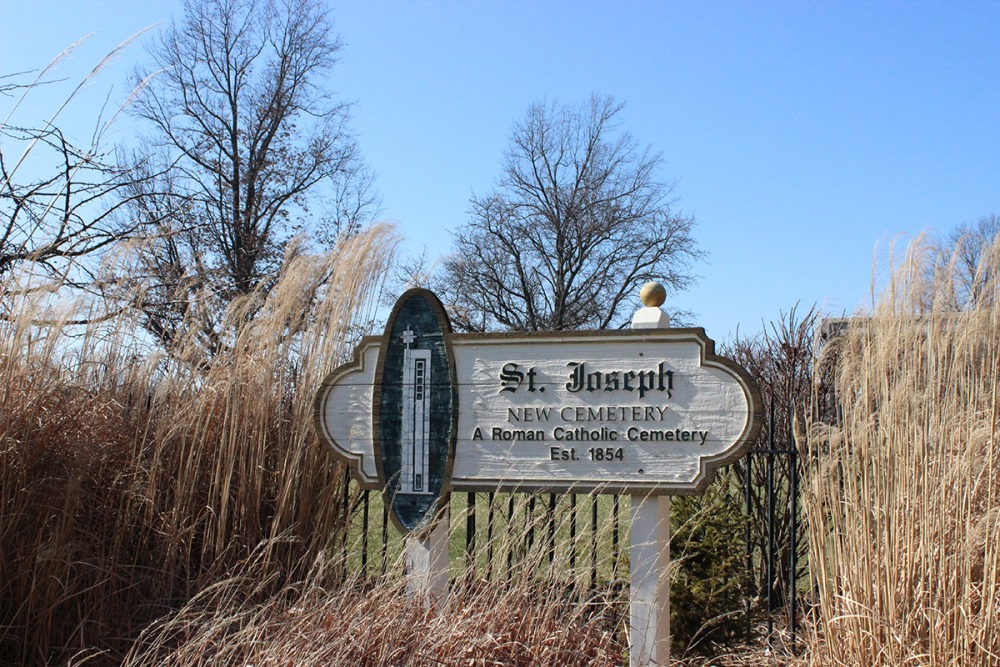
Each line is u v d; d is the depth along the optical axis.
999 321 4.11
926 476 3.94
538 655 4.00
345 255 5.54
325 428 4.98
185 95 18.69
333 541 5.13
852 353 4.38
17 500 4.30
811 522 4.34
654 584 4.27
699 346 4.32
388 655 3.84
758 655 4.85
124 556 4.72
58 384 4.68
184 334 5.53
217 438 5.10
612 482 4.38
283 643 3.97
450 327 4.80
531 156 26.27
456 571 5.09
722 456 4.22
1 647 4.16
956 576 3.85
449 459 4.66
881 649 3.86
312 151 19.72
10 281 4.71
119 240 5.92
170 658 4.12
